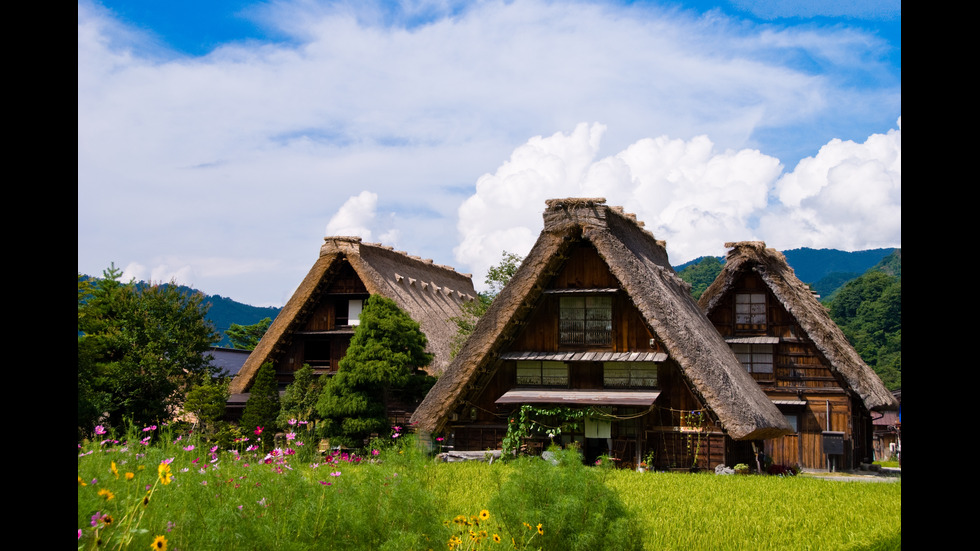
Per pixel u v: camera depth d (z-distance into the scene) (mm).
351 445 21641
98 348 22859
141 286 25703
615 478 16234
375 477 6695
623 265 21016
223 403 22500
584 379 22078
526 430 22000
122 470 6195
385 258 33781
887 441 40750
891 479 21875
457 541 6660
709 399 19562
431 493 6707
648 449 20891
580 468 7828
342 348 31547
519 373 22641
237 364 36906
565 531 7223
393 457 8344
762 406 21641
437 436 21719
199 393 22109
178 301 26062
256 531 5469
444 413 21656
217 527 5441
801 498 13891
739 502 13195
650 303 20578
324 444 23000
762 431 19812
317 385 25062
